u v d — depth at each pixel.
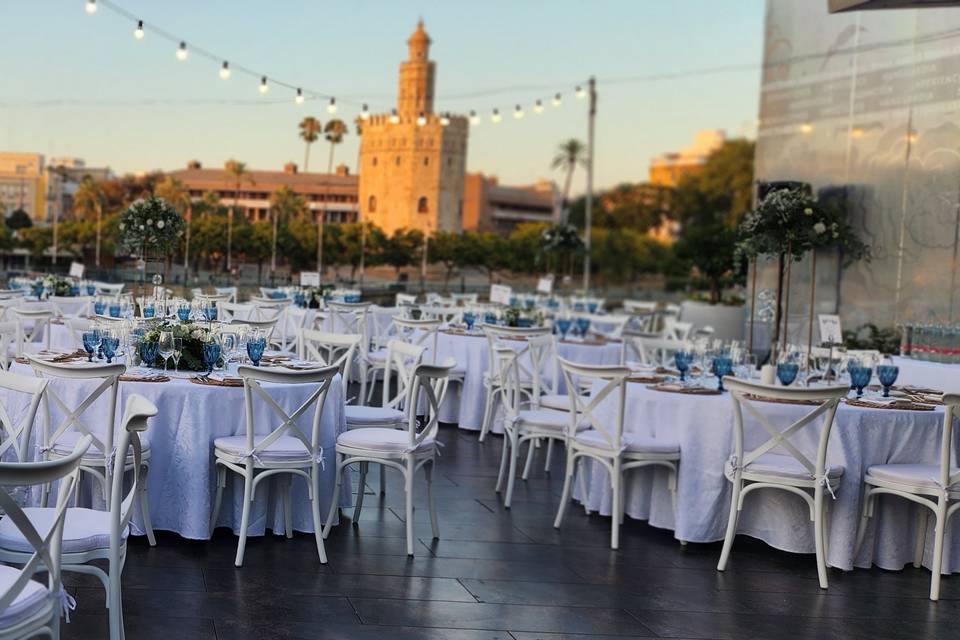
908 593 4.95
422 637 3.92
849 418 5.20
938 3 5.58
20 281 14.48
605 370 5.42
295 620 4.00
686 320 15.88
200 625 3.86
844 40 10.82
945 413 4.85
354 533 5.39
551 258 21.72
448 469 7.28
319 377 4.74
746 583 4.93
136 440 3.36
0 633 2.63
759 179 12.23
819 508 4.95
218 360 5.56
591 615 4.32
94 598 4.08
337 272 40.69
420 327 8.73
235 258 33.16
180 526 4.95
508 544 5.37
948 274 9.32
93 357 5.52
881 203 10.22
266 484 5.20
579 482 6.44
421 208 64.38
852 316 10.60
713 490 5.42
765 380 6.02
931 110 9.56
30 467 2.55
